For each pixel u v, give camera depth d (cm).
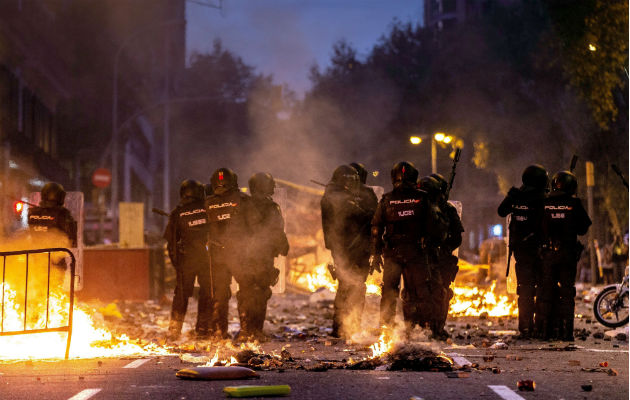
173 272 4103
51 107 6919
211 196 1778
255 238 1755
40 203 2019
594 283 4228
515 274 1859
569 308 1722
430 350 1255
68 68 6844
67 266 2030
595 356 1427
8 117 5428
